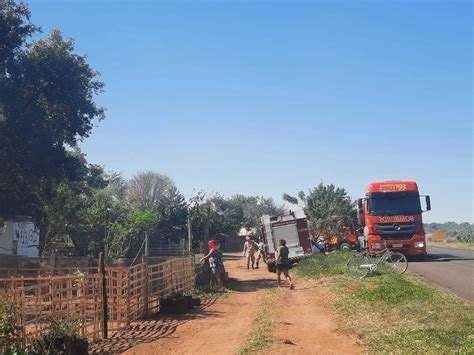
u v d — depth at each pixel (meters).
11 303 8.07
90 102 36.34
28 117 31.86
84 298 10.41
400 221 24.31
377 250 24.28
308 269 22.89
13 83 32.38
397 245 24.22
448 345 8.17
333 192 36.88
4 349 7.66
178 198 57.03
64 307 10.55
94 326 10.50
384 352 8.36
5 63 31.84
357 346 9.18
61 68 33.19
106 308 10.92
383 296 13.41
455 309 10.88
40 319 9.08
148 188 76.62
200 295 18.05
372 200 24.78
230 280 22.44
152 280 14.38
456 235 69.19
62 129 35.72
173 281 16.84
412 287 14.18
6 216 30.62
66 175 35.91
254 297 17.39
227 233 27.69
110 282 11.91
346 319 11.68
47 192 29.70
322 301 14.80
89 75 35.44
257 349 9.17
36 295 9.22
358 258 19.23
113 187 67.56
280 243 19.03
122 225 29.83
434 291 13.49
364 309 12.41
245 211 90.94
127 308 12.22
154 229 33.09
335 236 34.78
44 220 27.08
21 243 30.42
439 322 9.88
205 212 26.59
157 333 11.08
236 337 10.60
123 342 10.21
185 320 12.82
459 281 16.25
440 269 20.33
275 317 12.63
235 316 13.57
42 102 34.31
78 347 8.24
